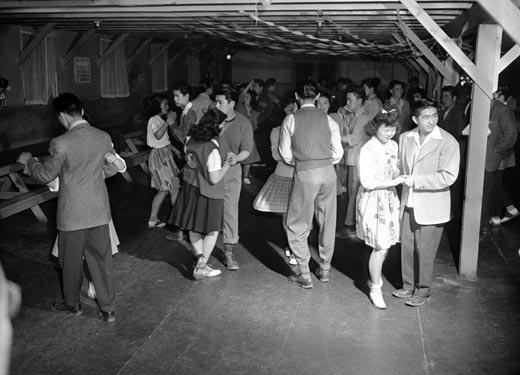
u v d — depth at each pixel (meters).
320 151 4.50
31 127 8.92
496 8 3.04
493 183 6.61
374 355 3.70
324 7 5.09
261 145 10.28
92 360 3.61
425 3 4.77
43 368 3.50
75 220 3.90
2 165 7.21
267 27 6.85
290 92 6.51
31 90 8.84
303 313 4.33
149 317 4.24
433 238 4.35
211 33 8.34
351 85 6.32
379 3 4.91
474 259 4.96
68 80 9.73
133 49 11.87
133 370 3.49
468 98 6.81
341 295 4.68
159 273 5.14
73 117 3.87
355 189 6.05
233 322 4.17
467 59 4.39
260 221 6.88
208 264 5.38
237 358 3.64
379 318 4.25
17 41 8.41
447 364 3.60
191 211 4.71
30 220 6.71
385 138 4.20
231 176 5.06
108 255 4.09
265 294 4.69
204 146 4.52
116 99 11.38
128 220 6.82
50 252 5.66
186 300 4.55
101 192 3.99
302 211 4.61
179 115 12.38
